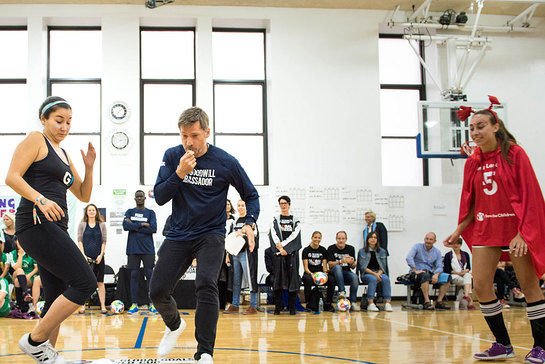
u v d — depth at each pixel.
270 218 8.82
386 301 7.49
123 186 8.66
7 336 4.77
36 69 8.85
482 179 3.32
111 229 8.52
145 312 7.10
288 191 8.93
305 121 9.13
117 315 6.73
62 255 2.38
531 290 3.18
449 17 9.28
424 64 9.20
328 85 9.24
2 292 6.71
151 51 9.42
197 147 2.60
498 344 3.34
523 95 9.71
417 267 7.94
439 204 9.23
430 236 7.91
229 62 9.61
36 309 6.74
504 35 9.77
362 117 9.24
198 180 2.62
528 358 3.11
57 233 2.40
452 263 7.97
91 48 9.36
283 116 9.10
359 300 8.58
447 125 8.73
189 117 2.56
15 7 8.89
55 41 9.32
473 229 3.47
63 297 2.38
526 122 9.67
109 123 8.80
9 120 9.19
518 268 3.18
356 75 9.31
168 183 2.53
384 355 3.54
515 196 3.17
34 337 2.36
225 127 9.47
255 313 7.01
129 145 8.77
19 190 2.31
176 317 2.75
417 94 9.95
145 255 7.29
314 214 8.93
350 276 7.54
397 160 9.80
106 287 7.66
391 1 9.18
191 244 2.61
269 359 3.38
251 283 7.07
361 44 9.39
